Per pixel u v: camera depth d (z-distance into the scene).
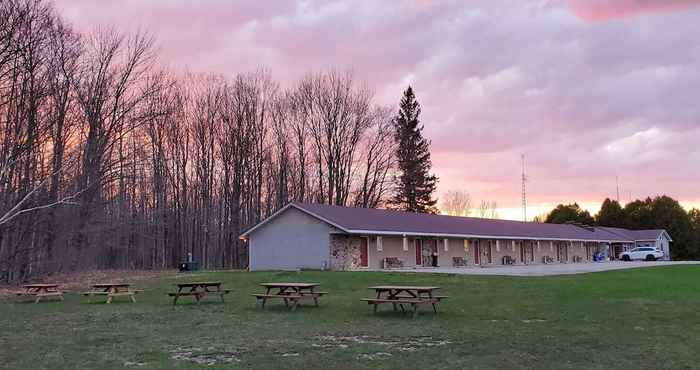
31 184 27.23
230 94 52.25
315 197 55.16
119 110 37.72
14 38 29.84
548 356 9.29
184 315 15.28
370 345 10.41
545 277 24.77
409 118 70.12
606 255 63.81
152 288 24.36
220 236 51.47
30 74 27.88
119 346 10.50
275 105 54.06
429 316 14.47
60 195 28.86
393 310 15.95
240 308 16.88
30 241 29.69
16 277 28.50
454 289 20.92
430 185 70.38
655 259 58.72
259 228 36.16
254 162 52.34
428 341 10.80
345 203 55.94
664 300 16.86
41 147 31.47
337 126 55.88
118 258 46.12
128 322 13.94
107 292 19.48
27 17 28.91
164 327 12.99
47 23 31.41
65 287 25.45
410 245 38.44
